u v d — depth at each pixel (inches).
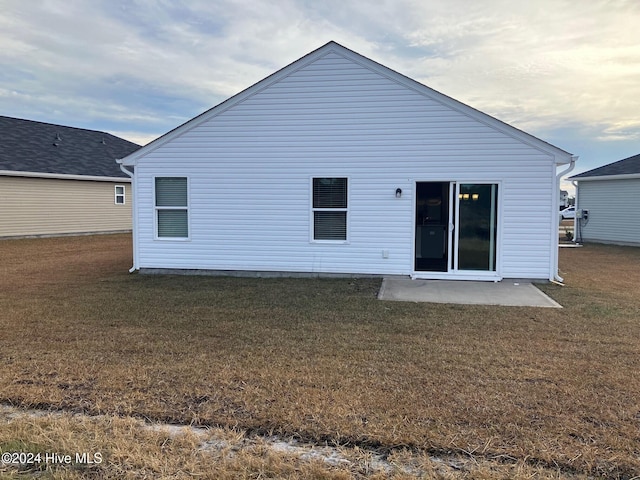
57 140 897.5
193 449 111.3
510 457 107.3
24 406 135.6
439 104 365.7
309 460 106.6
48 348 191.0
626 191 699.4
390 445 113.1
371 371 164.4
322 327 227.5
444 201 414.0
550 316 251.1
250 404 136.0
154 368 166.7
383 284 354.3
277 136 389.1
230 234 400.8
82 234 826.8
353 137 379.6
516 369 166.6
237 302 288.2
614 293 318.7
